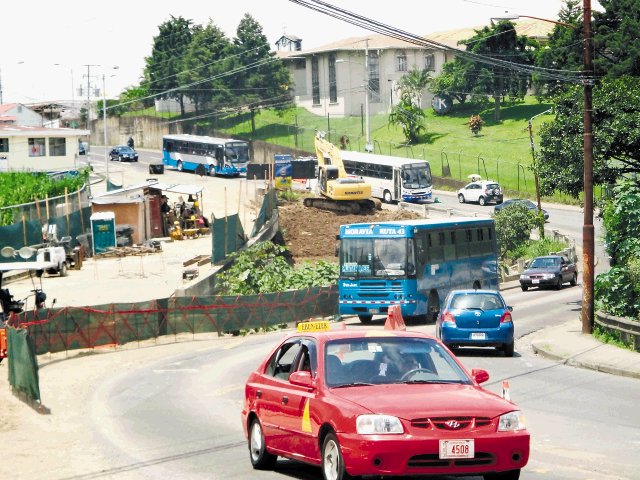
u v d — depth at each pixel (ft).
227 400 91.30
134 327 148.66
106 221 278.67
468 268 178.81
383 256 162.09
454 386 47.14
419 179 380.58
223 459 61.05
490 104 552.41
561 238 309.83
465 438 43.29
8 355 101.50
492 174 452.35
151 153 630.33
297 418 49.26
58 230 263.90
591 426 70.38
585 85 135.85
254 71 610.65
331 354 48.88
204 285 197.06
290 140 564.30
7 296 137.28
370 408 43.98
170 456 63.36
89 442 71.31
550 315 169.58
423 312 163.53
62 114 655.76
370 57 566.77
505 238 298.35
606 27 332.60
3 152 411.54
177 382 106.63
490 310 117.91
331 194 336.49
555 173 181.98
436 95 552.41
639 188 175.83
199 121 625.82
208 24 639.76
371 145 481.87
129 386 105.40
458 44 552.41
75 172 406.21
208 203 380.17
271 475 54.13
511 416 44.34
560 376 100.94
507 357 118.62
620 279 136.36
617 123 173.17
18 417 85.56
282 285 191.11
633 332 116.88
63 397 99.14
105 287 220.84
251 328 165.07
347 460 43.80
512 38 533.96
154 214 311.06
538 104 537.65
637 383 95.66
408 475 43.37
